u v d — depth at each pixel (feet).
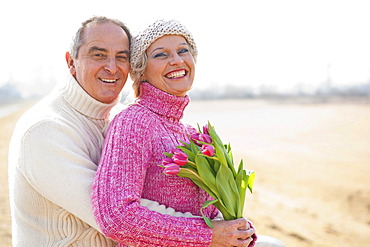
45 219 7.90
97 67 8.15
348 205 22.68
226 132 54.65
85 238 7.88
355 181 27.76
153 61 8.05
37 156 7.56
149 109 8.05
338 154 38.04
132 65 8.27
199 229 7.18
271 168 32.35
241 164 7.91
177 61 7.99
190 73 8.34
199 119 71.26
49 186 7.49
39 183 7.54
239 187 7.84
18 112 93.97
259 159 36.11
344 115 69.00
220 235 7.33
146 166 7.48
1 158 36.96
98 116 8.56
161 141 7.81
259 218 20.61
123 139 7.34
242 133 53.47
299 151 39.88
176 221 7.12
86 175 7.60
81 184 7.47
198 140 7.77
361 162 34.01
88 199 7.42
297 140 46.96
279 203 23.18
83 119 8.39
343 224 19.84
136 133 7.45
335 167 32.32
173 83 8.10
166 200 7.68
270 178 29.12
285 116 73.36
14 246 8.42
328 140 46.09
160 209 7.38
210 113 84.94
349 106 87.10
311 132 52.54
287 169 31.83
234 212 7.68
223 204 7.66
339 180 28.09
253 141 46.78
